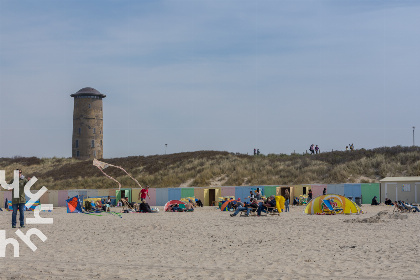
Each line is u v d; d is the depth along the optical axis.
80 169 69.81
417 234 15.54
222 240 14.27
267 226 18.72
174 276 8.58
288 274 8.73
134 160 69.50
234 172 59.78
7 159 81.31
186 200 37.66
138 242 13.83
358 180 52.44
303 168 57.66
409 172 51.53
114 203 44.91
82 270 9.12
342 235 15.36
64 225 18.92
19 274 8.55
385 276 8.51
